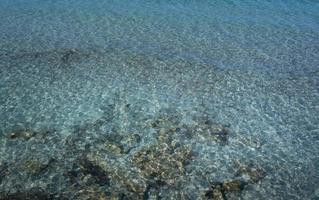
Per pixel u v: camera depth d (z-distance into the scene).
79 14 26.36
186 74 17.66
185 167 11.80
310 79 17.56
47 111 14.36
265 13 27.64
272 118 14.39
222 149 12.63
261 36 23.08
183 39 22.27
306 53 20.62
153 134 13.28
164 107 14.87
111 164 11.82
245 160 12.17
